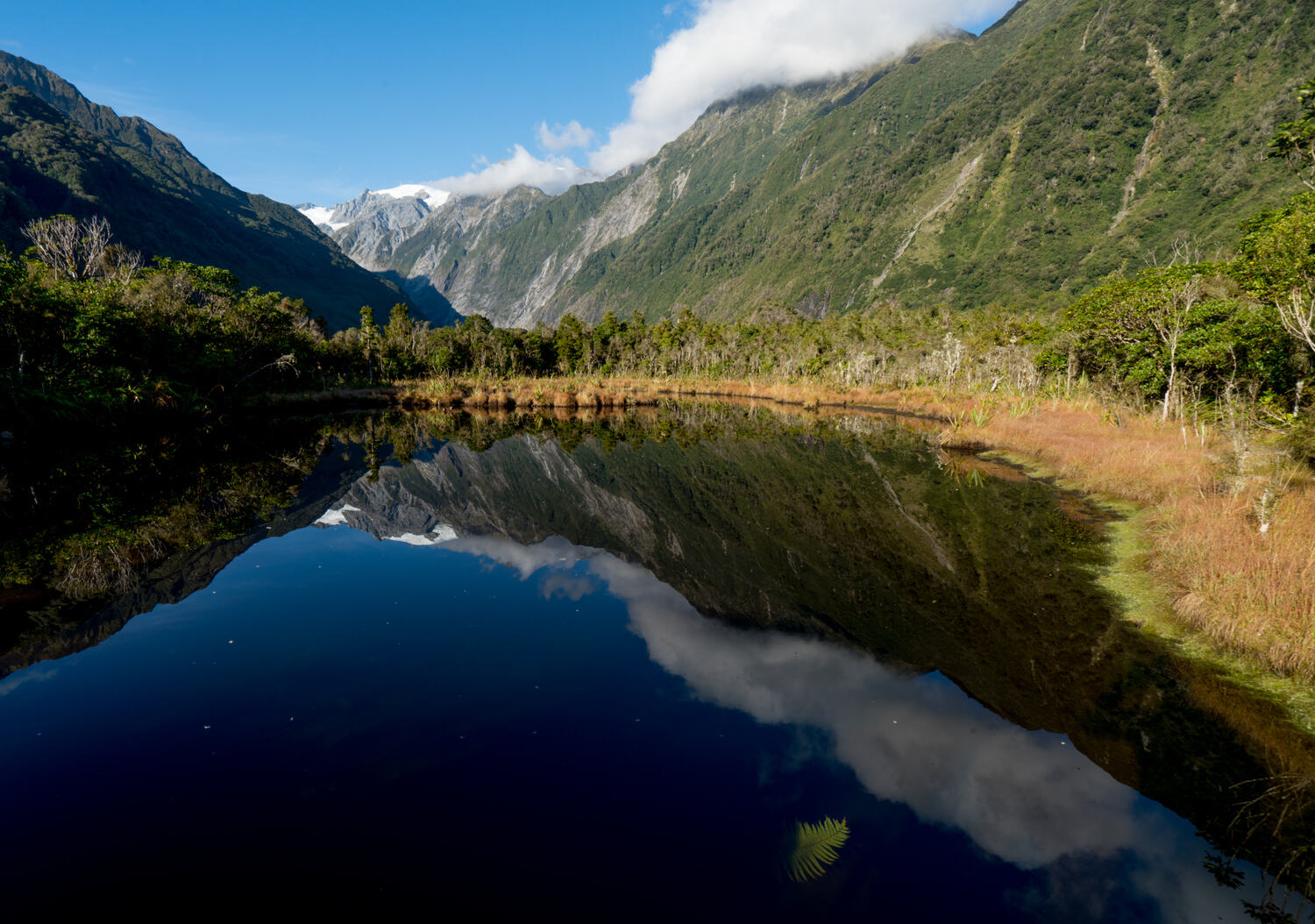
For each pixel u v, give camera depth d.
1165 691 7.35
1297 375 16.62
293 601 9.96
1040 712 7.00
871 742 6.34
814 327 94.69
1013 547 13.32
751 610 10.37
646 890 4.27
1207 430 19.48
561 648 8.52
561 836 4.79
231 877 4.29
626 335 95.19
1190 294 24.53
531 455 29.31
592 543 15.27
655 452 30.20
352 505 17.20
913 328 83.38
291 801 5.12
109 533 13.35
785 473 24.41
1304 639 7.25
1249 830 5.11
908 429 38.88
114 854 4.50
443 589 10.79
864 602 10.80
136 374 29.42
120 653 7.93
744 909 4.14
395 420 42.19
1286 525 9.68
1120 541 12.98
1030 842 4.93
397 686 7.21
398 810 5.05
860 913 4.15
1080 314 35.12
